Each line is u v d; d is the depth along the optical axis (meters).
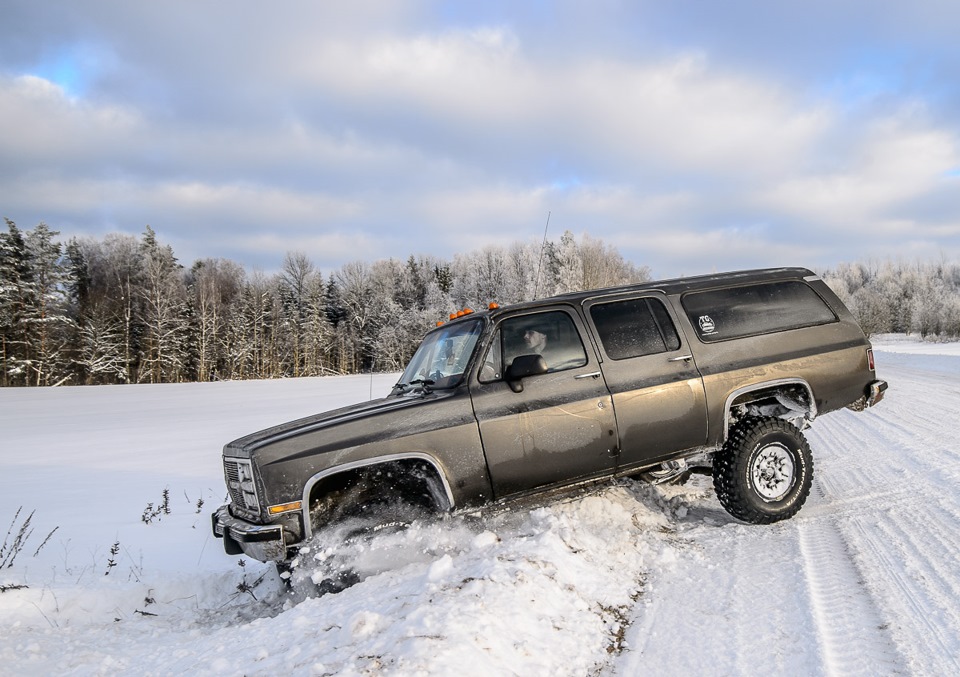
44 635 3.86
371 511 4.20
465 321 5.01
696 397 4.88
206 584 4.82
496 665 2.58
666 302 5.12
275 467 3.90
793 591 3.49
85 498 8.21
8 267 54.50
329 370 71.62
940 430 8.63
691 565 4.12
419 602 3.11
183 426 17.30
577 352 4.72
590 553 4.12
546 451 4.42
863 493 5.60
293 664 2.68
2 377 53.81
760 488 4.91
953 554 3.82
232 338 69.00
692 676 2.69
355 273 81.62
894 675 2.53
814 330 5.51
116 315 62.59
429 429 4.16
